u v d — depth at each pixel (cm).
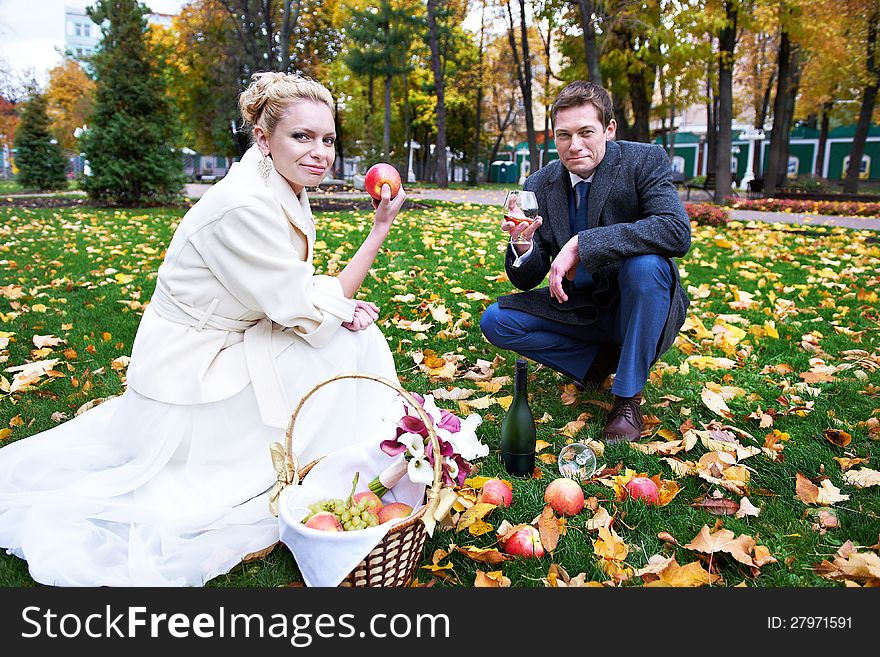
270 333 225
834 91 2345
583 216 290
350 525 178
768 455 257
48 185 2208
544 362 316
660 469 249
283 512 176
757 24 1489
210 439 216
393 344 393
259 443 221
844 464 246
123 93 1326
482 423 288
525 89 2266
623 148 280
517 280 305
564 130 267
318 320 218
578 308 294
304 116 211
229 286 215
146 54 1340
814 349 380
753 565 190
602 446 260
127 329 416
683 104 1925
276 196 218
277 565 196
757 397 314
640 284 261
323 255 689
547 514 210
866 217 1223
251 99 217
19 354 371
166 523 202
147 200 1348
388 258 679
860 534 208
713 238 863
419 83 3434
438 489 178
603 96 268
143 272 599
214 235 211
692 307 490
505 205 283
